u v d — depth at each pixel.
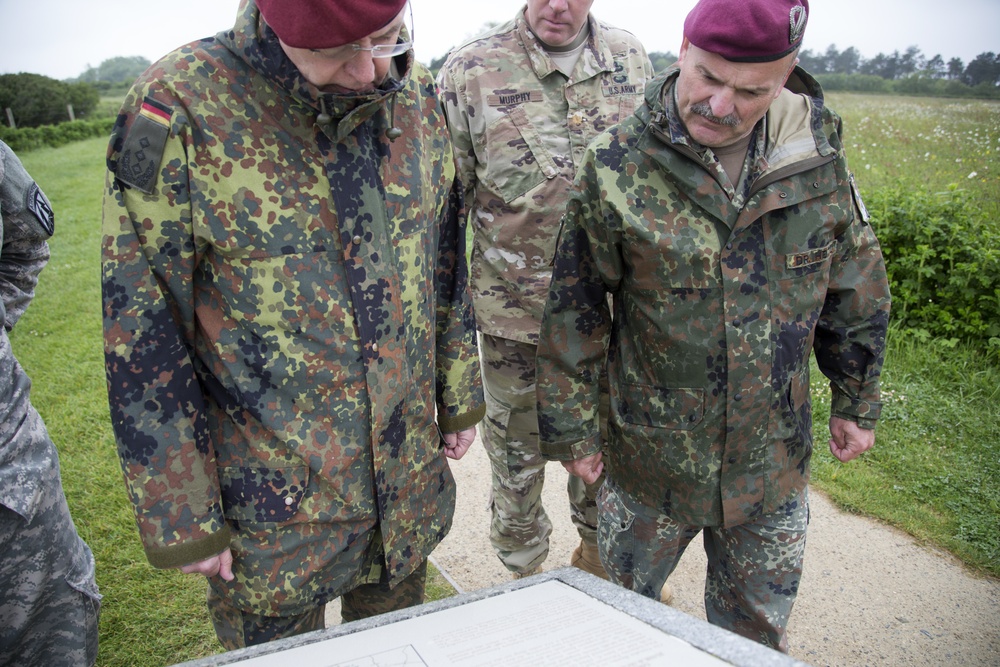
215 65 1.28
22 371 1.53
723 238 1.57
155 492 1.32
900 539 2.85
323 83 1.23
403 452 1.55
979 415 3.57
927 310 4.22
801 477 1.79
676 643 1.06
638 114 1.59
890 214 4.38
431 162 1.60
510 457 2.42
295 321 1.36
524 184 2.27
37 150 19.58
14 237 1.64
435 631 1.19
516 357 2.36
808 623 2.45
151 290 1.28
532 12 2.21
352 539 1.52
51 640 1.56
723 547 1.85
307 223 1.35
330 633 1.21
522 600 1.29
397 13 1.19
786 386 1.67
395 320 1.47
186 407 1.34
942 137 6.67
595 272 1.74
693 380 1.65
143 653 2.35
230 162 1.28
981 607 2.49
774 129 1.57
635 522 1.87
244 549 1.45
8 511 1.41
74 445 3.59
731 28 1.33
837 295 1.75
